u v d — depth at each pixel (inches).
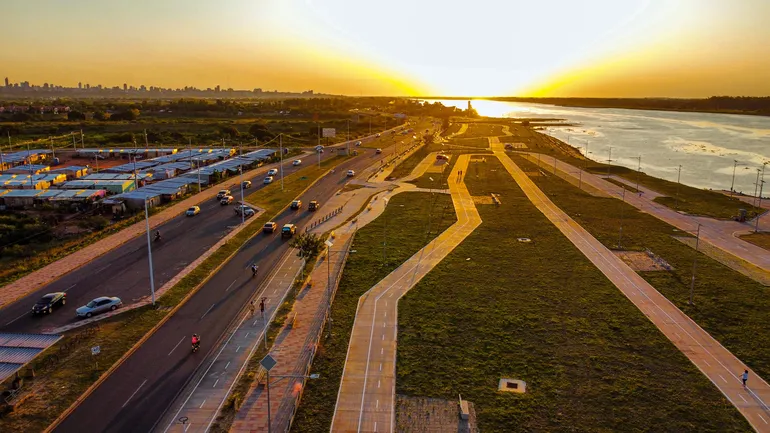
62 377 2300.7
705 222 5265.8
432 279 3604.8
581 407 2187.5
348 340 2723.9
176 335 2721.5
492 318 3011.8
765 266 3934.5
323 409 2151.8
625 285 3531.0
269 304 3125.0
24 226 4448.8
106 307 2942.9
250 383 2310.5
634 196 6515.8
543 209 5738.2
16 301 3075.8
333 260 3941.9
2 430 1942.7
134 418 2053.4
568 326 2920.8
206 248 4094.5
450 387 2320.4
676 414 2145.7
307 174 7445.9
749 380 2400.3
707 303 3238.2
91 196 5408.5
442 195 6387.8
